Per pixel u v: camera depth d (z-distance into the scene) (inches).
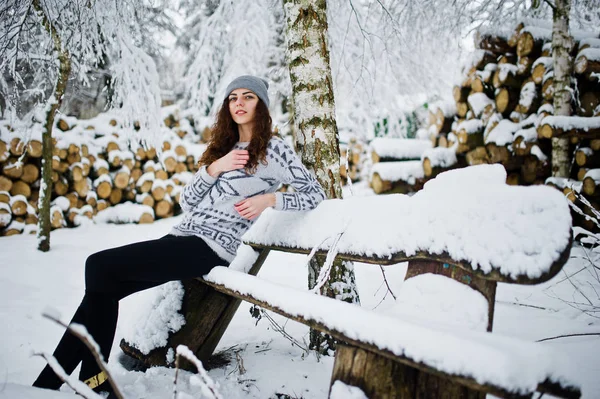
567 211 36.7
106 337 58.8
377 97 251.1
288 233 63.1
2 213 197.8
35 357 77.9
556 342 77.5
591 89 162.1
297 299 44.8
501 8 178.2
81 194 229.8
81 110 290.2
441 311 40.5
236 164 66.5
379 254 47.4
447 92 267.6
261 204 61.1
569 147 163.3
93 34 153.5
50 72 160.9
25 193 209.3
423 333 32.9
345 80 200.7
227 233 69.0
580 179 156.4
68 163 224.8
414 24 188.7
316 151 80.9
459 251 39.8
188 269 64.9
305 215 63.4
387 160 264.4
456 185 48.0
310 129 81.4
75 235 202.2
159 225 238.1
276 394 63.0
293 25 82.8
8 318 95.7
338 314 39.4
